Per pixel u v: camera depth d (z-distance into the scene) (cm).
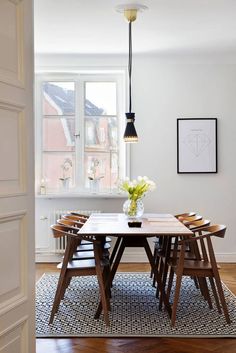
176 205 602
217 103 597
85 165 621
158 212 603
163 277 426
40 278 524
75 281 513
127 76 601
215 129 596
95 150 621
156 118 600
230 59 595
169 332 357
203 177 602
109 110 619
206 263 397
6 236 191
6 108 189
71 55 591
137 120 602
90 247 472
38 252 607
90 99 619
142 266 586
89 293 464
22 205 202
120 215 507
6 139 190
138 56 595
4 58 189
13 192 195
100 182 620
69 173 620
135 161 603
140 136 602
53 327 367
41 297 448
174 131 600
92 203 609
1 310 186
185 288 484
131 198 477
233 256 600
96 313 386
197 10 411
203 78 597
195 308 415
